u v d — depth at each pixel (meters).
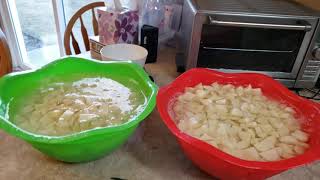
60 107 0.59
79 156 0.52
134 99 0.63
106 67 0.73
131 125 0.50
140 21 1.08
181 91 0.66
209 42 0.80
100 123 0.54
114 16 0.93
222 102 0.63
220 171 0.48
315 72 0.85
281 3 0.91
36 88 0.65
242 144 0.51
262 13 0.76
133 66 0.70
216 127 0.55
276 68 0.86
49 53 2.24
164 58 1.07
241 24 0.74
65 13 1.92
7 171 0.53
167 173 0.55
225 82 0.72
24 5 2.09
